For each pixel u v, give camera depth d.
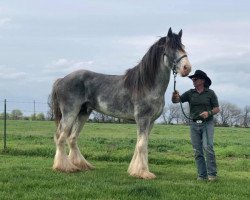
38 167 11.61
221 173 11.84
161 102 10.42
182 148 19.05
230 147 19.77
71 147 11.65
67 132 11.20
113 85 10.94
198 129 10.20
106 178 9.98
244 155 17.27
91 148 17.23
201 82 10.13
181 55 9.77
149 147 19.25
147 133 10.41
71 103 11.19
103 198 7.90
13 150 15.73
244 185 9.76
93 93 11.17
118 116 10.94
